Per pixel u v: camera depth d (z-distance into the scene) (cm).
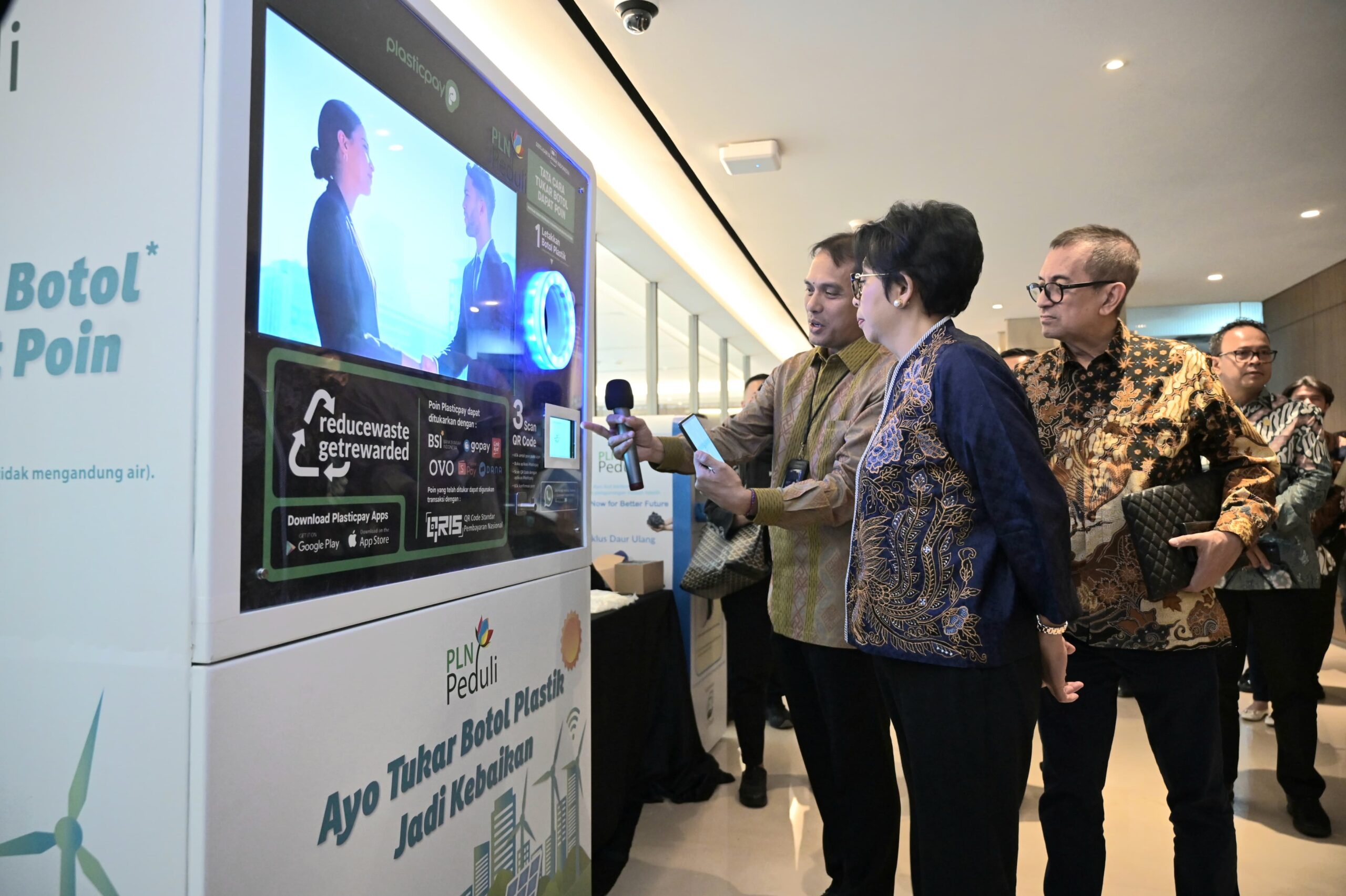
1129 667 161
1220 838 154
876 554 124
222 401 72
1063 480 168
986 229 571
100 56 76
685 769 269
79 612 75
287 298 81
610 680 216
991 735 112
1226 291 767
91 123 76
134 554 73
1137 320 839
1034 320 898
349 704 89
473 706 114
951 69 349
